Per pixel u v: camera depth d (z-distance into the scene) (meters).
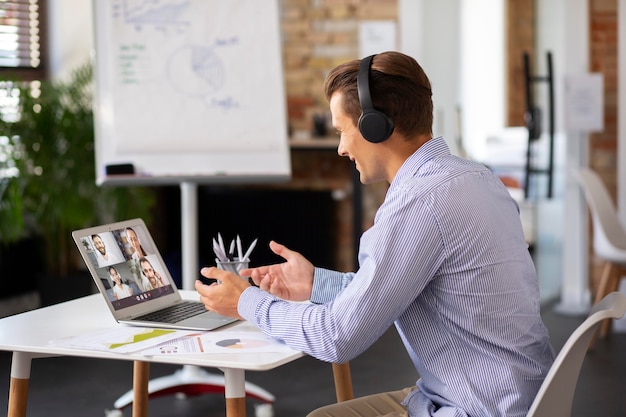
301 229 6.71
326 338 1.94
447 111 6.45
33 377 4.56
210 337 2.19
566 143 6.17
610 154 6.16
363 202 6.76
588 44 6.10
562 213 6.32
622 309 1.88
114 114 4.16
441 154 2.04
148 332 2.25
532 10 6.27
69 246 5.61
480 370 1.94
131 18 4.20
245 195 6.76
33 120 5.31
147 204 5.62
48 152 5.34
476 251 1.92
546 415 1.86
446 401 1.98
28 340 2.17
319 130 6.52
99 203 5.49
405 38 6.51
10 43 5.85
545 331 2.05
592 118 5.93
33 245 5.80
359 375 4.60
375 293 1.90
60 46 6.07
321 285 2.37
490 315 1.93
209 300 2.17
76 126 5.36
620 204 5.91
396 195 1.96
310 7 6.68
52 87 5.47
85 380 4.51
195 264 4.21
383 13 6.57
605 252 5.11
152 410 4.07
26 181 5.27
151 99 4.18
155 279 2.58
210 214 6.82
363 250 1.97
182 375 4.21
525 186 6.25
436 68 6.46
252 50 4.25
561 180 6.33
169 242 6.75
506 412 1.92
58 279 5.49
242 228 6.79
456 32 6.40
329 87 2.11
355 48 6.65
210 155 4.21
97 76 4.18
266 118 4.24
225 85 4.23
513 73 6.40
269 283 2.38
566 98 5.95
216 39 4.24
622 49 5.87
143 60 4.19
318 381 4.48
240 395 2.03
